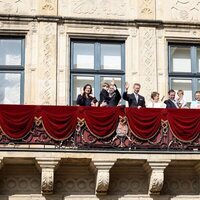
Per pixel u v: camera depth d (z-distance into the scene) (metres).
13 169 26.30
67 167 26.42
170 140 26.45
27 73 29.03
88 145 26.06
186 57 30.31
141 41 29.70
